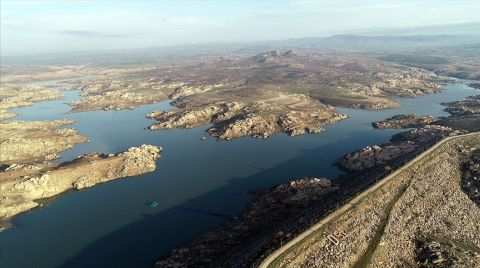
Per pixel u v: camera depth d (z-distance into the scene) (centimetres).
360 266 14488
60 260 17188
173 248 17588
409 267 15112
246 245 16062
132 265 16462
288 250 14200
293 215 18425
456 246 16238
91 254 17525
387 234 16438
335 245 15088
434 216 18525
